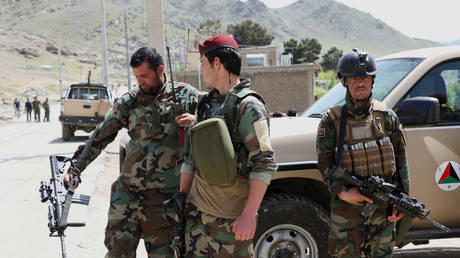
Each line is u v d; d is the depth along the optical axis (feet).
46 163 36.11
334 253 10.14
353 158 9.71
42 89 333.21
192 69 131.54
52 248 16.75
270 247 11.69
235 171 7.82
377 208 9.74
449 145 12.85
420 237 12.83
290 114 15.56
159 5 33.65
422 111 11.63
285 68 135.95
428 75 13.10
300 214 11.69
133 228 10.51
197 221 8.49
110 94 54.80
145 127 10.46
